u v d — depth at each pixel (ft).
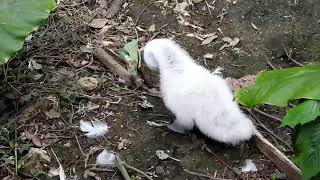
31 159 3.40
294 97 2.37
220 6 4.58
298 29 4.36
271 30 4.36
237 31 4.38
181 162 3.42
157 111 3.76
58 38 4.27
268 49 4.23
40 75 3.96
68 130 3.61
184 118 3.50
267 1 4.57
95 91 3.87
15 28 3.26
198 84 3.43
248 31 4.38
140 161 3.44
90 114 3.73
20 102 3.75
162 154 3.46
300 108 2.52
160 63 3.59
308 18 4.44
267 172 3.34
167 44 3.62
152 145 3.53
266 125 3.63
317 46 4.22
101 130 3.61
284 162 3.29
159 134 3.59
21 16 3.30
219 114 3.34
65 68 4.05
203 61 4.16
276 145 3.49
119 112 3.75
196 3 4.60
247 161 3.40
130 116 3.72
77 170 3.39
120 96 3.85
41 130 3.60
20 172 3.34
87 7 4.60
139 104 3.79
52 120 3.67
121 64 4.11
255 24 4.42
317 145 2.58
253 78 3.87
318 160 2.56
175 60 3.57
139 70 4.02
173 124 3.59
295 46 4.24
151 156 3.46
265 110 3.71
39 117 3.67
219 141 3.44
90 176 3.35
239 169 3.37
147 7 4.57
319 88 2.35
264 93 2.44
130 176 3.33
